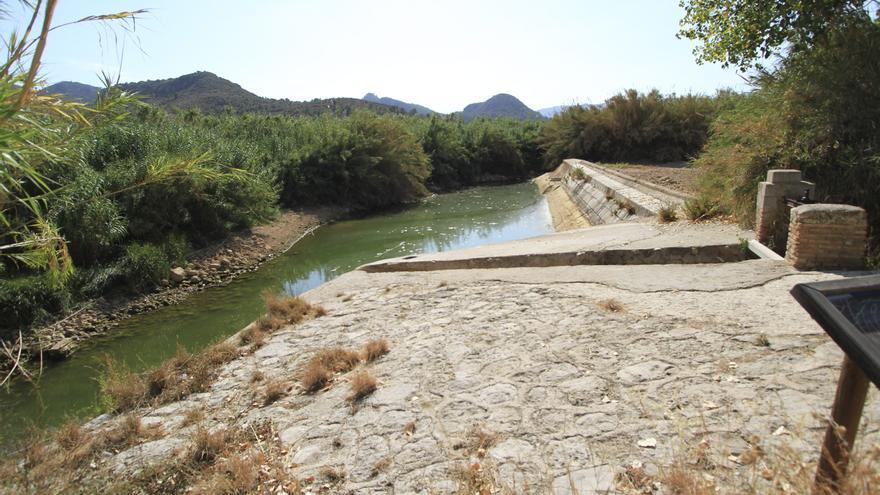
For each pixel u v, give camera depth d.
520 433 4.15
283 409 5.22
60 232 11.76
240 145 21.58
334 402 5.18
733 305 5.97
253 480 4.02
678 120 39.53
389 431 4.50
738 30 10.29
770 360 4.57
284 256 18.28
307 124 31.66
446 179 40.38
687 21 11.30
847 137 8.59
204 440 4.57
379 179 29.88
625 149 39.81
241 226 19.64
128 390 6.06
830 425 2.16
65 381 8.93
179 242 15.55
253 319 11.59
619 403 4.32
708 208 11.05
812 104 8.96
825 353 4.55
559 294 7.32
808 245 6.95
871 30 8.71
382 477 3.89
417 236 21.05
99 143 14.22
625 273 7.95
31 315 10.58
